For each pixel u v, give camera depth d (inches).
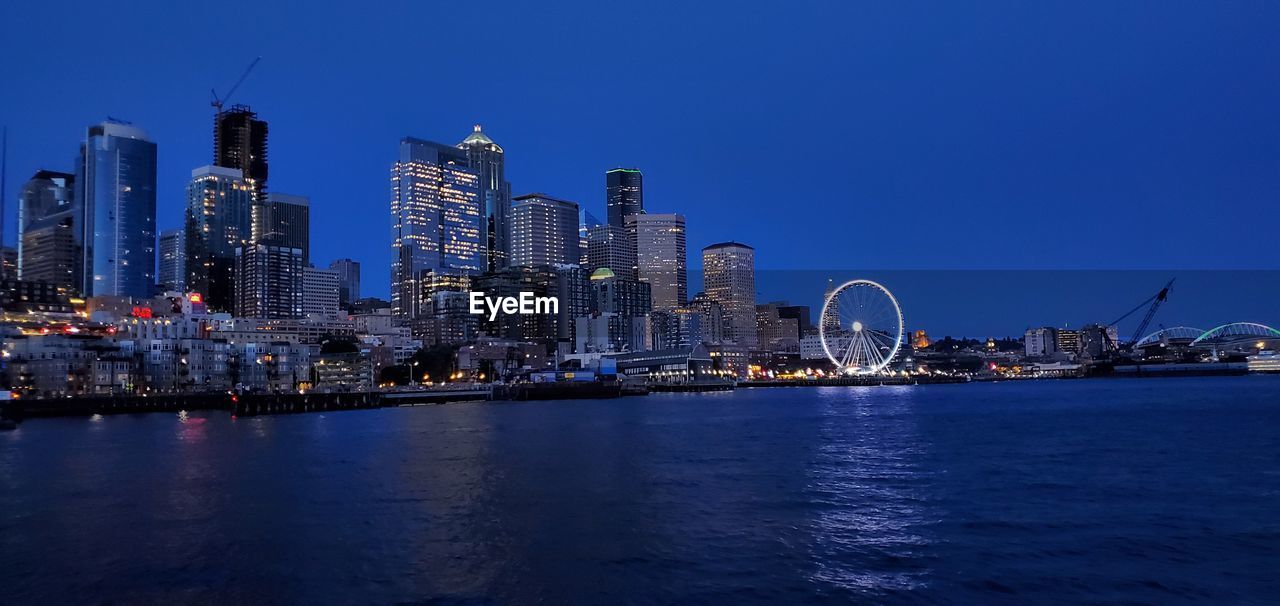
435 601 1530.5
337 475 3063.5
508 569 1722.4
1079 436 4306.1
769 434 4766.2
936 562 1737.2
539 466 3280.0
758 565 1736.0
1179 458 3282.5
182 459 3676.2
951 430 4886.8
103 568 1759.4
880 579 1625.2
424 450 3964.1
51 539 2026.3
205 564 1780.3
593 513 2277.3
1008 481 2763.3
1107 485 2647.6
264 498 2561.5
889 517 2190.0
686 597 1535.4
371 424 6131.9
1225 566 1681.8
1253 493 2469.2
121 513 2342.5
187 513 2332.7
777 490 2637.8
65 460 3686.0
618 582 1628.9
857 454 3624.5
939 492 2566.4
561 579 1652.3
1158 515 2166.6
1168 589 1541.6
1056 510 2250.2
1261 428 4598.9
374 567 1745.8
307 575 1692.9
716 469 3149.6
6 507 2459.4
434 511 2324.1
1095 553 1788.9
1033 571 1662.2
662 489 2674.7
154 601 1545.3
